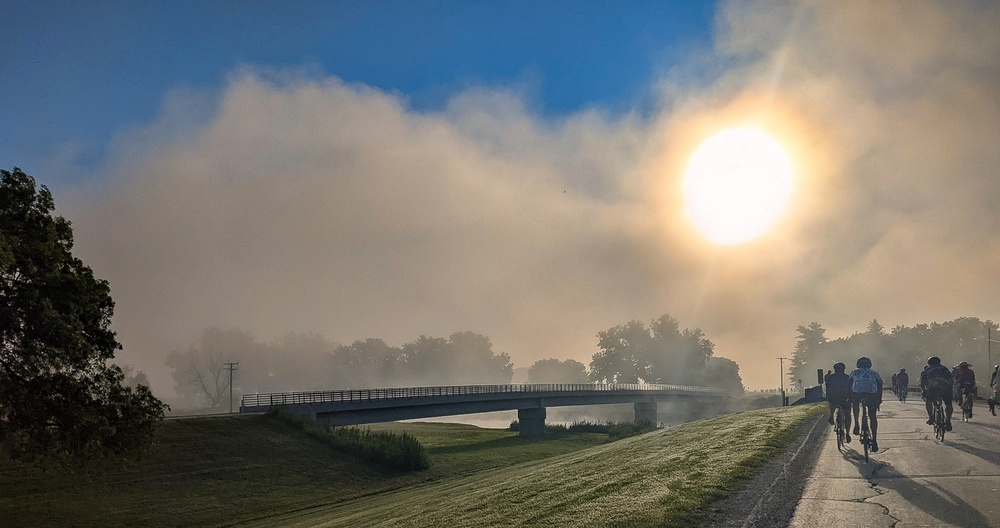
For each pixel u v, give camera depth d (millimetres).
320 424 60219
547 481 19172
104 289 35406
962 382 26938
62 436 31875
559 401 108500
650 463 18719
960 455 17000
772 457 17547
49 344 30828
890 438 21531
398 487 47938
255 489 42906
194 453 46312
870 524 10461
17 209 32719
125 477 40688
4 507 34781
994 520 10312
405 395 78500
